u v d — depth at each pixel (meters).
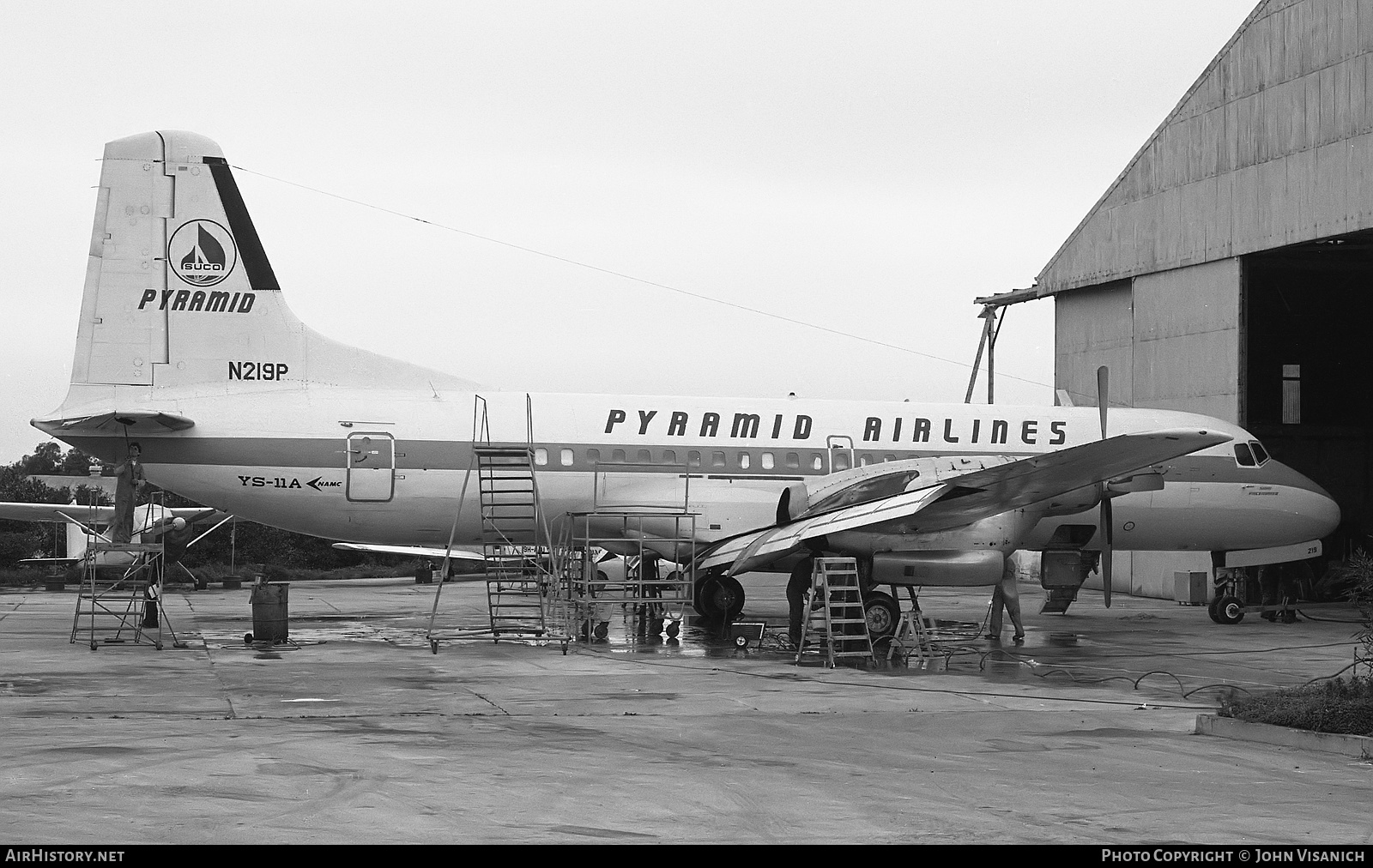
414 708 12.32
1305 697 11.49
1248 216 29.17
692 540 21.70
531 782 8.65
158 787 8.30
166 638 19.89
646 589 22.47
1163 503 24.59
